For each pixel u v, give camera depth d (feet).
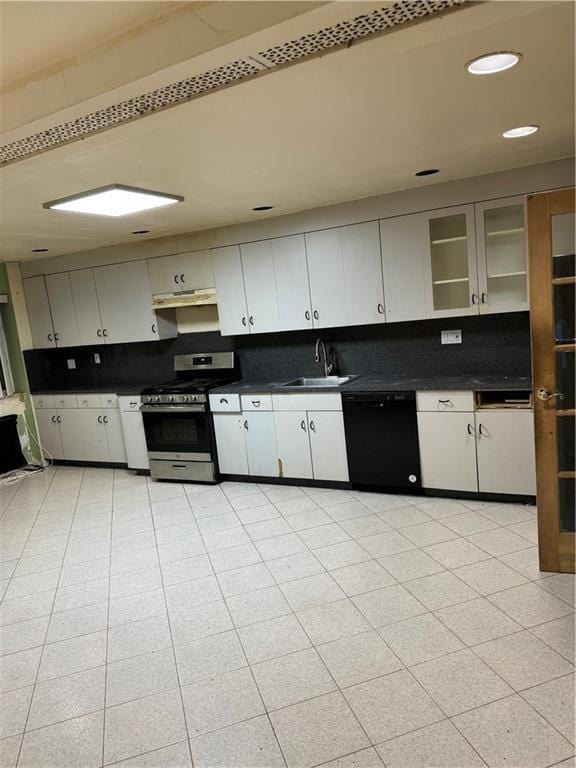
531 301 8.71
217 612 9.09
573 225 8.53
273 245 14.69
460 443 12.43
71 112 5.45
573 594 8.53
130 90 5.08
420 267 12.97
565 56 6.11
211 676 7.51
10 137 6.00
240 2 4.35
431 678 6.99
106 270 17.52
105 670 7.89
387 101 7.02
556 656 7.15
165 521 13.44
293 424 14.52
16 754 6.48
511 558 9.78
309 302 14.48
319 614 8.70
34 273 19.01
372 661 7.44
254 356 16.81
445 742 5.98
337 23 4.37
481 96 7.20
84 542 12.66
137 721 6.82
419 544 10.68
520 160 11.07
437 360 14.12
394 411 13.03
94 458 19.13
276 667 7.55
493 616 8.14
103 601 9.87
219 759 6.09
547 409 8.84
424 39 4.77
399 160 10.09
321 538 11.46
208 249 15.66
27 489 17.43
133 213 12.30
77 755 6.37
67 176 8.77
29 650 8.59
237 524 12.75
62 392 19.22
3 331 19.66
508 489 12.13
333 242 13.88
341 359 15.39
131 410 17.42
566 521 9.12
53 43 4.92
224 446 15.76
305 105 6.83
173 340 18.22
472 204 12.15
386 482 13.50
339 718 6.49
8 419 19.30
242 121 7.16
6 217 11.39
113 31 4.81
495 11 4.38
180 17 4.57
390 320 13.55
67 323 18.75
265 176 10.19
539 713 6.24
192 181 9.95
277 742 6.24
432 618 8.25
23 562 11.87
